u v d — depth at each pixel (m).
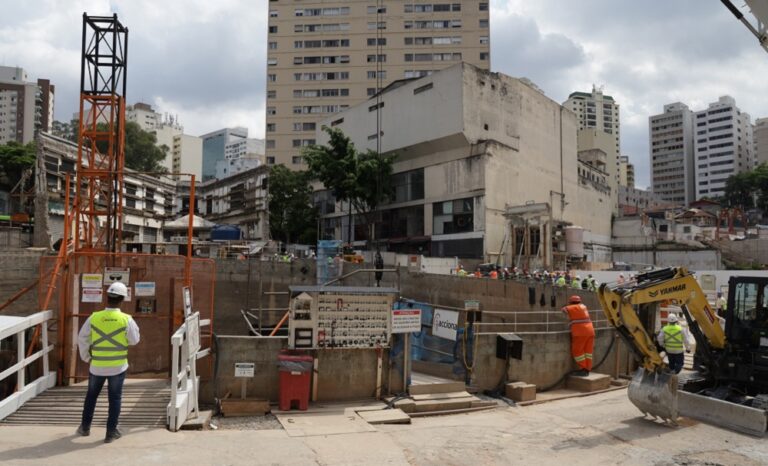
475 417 10.06
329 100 80.81
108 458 6.18
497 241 37.53
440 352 12.35
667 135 147.38
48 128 119.25
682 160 144.00
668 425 9.66
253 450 6.90
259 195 46.75
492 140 37.97
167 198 49.44
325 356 10.47
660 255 48.94
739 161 133.75
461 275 27.17
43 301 9.67
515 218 36.28
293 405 9.84
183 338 8.31
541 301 22.69
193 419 8.18
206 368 9.91
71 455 6.20
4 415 7.67
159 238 47.09
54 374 9.17
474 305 12.03
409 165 42.84
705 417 9.94
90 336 6.96
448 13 80.31
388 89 45.44
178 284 10.29
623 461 7.54
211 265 10.62
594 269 37.12
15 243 29.03
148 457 6.30
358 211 44.31
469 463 7.19
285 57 82.12
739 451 8.15
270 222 52.38
